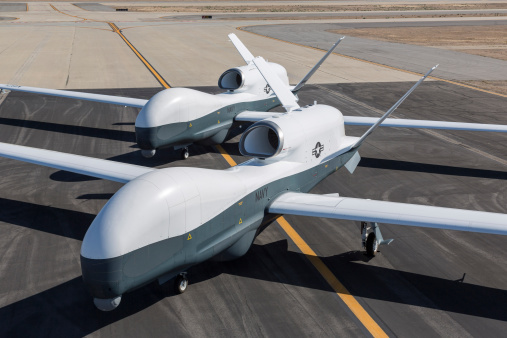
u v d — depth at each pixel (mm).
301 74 35781
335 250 11781
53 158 13492
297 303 9680
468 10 111875
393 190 15547
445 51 48719
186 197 9109
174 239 8938
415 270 10945
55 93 22562
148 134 16094
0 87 23828
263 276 10641
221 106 18672
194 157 18281
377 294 10023
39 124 22234
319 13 99500
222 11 102500
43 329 8820
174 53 44625
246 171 11352
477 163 18188
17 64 36969
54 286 10102
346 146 14727
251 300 9758
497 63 41719
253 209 10875
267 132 12930
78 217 13125
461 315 9359
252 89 20828
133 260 8344
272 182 11422
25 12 89562
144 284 8805
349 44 53094
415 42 55750
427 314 9383
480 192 15445
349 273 10789
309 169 12992
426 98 28938
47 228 12508
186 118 17000
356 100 28109
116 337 8633
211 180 9852
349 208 10688
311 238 12344
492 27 73375
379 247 11945
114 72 35188
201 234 9492
